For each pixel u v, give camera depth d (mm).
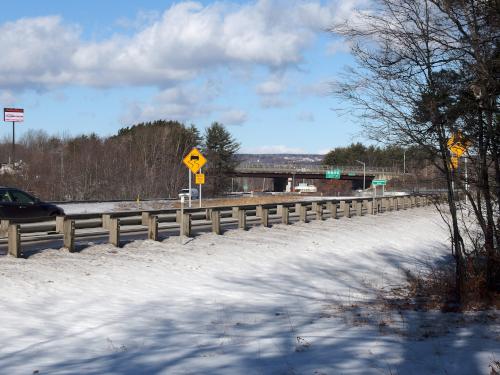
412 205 43188
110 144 85688
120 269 14164
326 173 108125
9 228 14125
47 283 12109
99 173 75188
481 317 10570
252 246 19266
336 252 20406
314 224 26641
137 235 19906
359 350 7965
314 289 14234
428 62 11523
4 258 13867
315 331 9445
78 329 9367
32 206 19812
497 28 10930
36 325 9383
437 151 11859
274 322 10250
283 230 23562
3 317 9633
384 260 19984
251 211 27422
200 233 20719
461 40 11203
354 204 35875
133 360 7520
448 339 8742
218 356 7719
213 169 99500
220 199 66312
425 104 11344
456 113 11266
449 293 12984
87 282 12656
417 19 11570
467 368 7055
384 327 9734
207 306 11562
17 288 11438
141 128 104125
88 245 16422
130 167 76625
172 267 15156
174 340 8805
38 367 7176
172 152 88562
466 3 11086
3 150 100312
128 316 10352
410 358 7523
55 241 17484
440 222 33938
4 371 6973
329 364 7219
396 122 11812
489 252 12125
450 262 19047
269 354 7824
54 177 71875
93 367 7156
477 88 11219
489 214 12008
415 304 12133
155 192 77562
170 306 11406
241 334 9227
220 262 16500
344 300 12781
